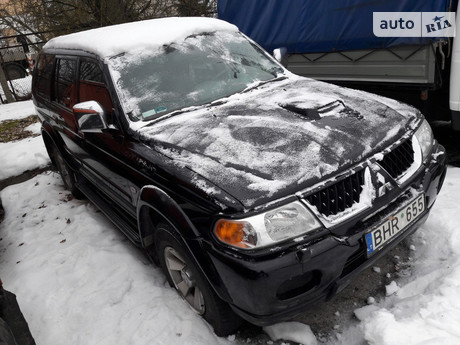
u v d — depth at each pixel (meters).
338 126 2.51
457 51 3.89
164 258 2.81
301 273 2.03
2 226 4.65
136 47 3.31
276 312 2.08
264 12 5.79
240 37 3.87
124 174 2.94
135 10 13.27
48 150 5.31
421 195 2.46
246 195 2.06
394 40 4.37
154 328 2.66
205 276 2.29
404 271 2.84
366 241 2.19
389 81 4.62
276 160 2.25
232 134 2.55
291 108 2.78
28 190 5.47
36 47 14.10
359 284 2.80
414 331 2.23
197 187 2.22
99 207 3.89
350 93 3.08
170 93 3.15
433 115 4.59
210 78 3.33
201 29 3.65
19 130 8.38
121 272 3.28
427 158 2.63
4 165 6.32
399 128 2.56
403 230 2.38
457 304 2.36
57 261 3.62
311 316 2.61
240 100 3.12
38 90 4.82
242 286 2.03
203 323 2.63
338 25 4.89
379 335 2.24
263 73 3.58
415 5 4.10
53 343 2.75
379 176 2.29
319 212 2.12
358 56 4.84
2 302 2.62
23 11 13.23
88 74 3.44
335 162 2.22
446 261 2.80
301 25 5.32
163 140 2.67
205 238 2.18
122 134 2.97
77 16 12.74
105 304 2.97
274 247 2.01
